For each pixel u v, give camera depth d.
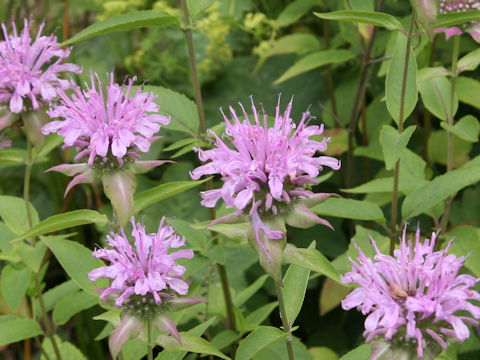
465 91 0.52
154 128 0.37
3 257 0.44
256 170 0.32
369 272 0.31
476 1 0.46
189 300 0.35
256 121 0.33
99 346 0.58
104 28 0.37
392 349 0.31
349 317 0.60
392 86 0.41
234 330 0.50
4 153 0.45
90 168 0.38
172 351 0.34
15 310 0.45
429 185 0.43
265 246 0.32
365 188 0.46
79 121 0.37
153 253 0.34
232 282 0.58
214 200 0.33
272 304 0.50
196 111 0.46
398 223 0.60
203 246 0.44
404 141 0.40
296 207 0.33
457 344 0.45
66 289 0.50
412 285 0.32
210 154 0.33
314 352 0.53
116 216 0.38
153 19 0.39
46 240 0.40
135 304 0.34
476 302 0.43
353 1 0.50
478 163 0.45
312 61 0.57
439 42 0.58
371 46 0.56
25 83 0.42
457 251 0.45
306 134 0.33
